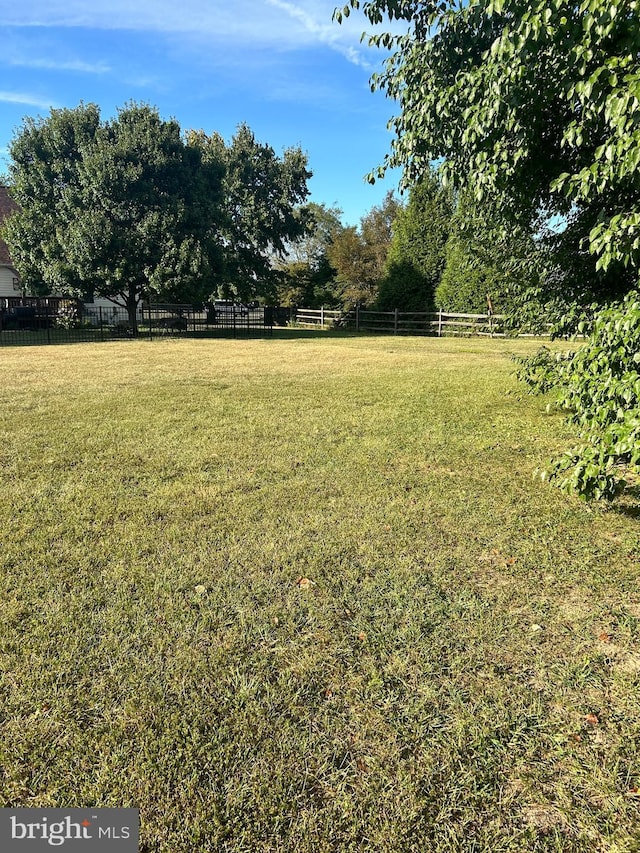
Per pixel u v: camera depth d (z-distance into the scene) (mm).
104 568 3002
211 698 2072
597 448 3080
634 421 2793
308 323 29938
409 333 23828
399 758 1823
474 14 3512
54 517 3660
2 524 3543
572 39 2857
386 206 35312
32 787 1706
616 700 2080
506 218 4934
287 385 9180
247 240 27359
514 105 3166
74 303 22391
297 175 28422
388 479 4453
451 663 2281
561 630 2502
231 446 5383
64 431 5934
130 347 16641
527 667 2262
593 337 3301
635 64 2645
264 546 3277
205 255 20781
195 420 6492
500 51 2906
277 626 2520
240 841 1548
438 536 3439
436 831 1584
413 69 3914
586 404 3572
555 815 1637
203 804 1655
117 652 2316
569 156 4125
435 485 4328
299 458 5000
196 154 22109
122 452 5164
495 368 11602
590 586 2873
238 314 27578
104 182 19219
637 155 2512
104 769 1764
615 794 1697
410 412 6984
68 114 20219
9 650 2320
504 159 3514
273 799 1673
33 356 13727
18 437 5672
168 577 2912
